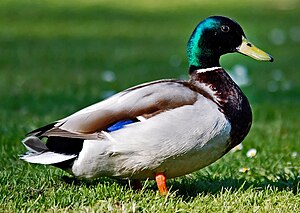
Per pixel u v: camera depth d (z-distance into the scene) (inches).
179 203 335.3
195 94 328.8
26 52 1083.3
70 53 1085.8
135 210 323.9
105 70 936.9
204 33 357.7
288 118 634.2
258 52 363.3
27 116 609.3
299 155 466.0
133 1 1814.7
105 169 328.8
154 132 316.5
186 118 319.0
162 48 1157.1
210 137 323.0
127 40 1246.3
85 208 327.9
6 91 765.9
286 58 1072.8
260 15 1620.3
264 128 580.4
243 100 340.8
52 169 399.2
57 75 888.9
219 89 341.7
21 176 382.6
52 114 629.0
